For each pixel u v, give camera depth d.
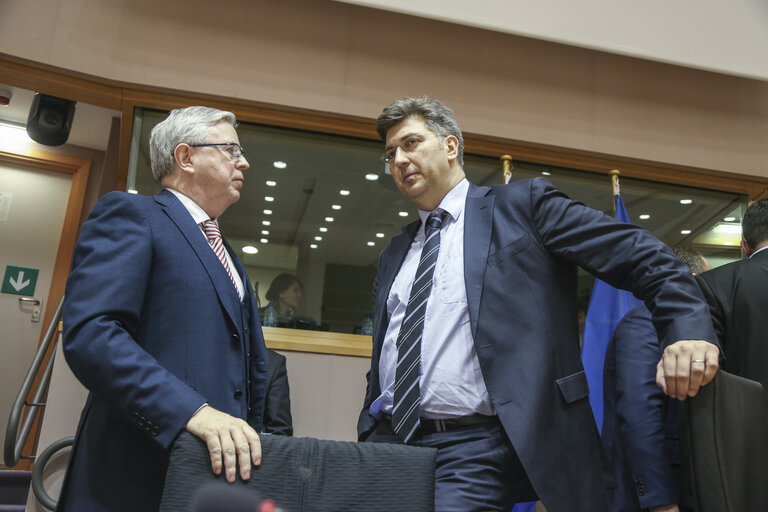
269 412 2.58
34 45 3.30
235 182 1.60
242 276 1.62
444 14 3.59
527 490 1.49
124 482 1.22
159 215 1.41
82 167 4.76
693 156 4.16
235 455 1.07
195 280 1.37
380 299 1.77
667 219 4.29
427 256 1.62
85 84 3.44
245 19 3.69
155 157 1.60
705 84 4.30
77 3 3.42
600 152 4.03
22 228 4.59
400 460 1.13
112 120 4.38
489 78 3.97
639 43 3.85
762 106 4.35
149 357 1.19
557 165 4.14
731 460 1.24
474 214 1.62
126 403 1.14
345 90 3.75
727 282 1.81
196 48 3.57
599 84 4.13
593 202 4.22
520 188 1.61
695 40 3.93
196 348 1.31
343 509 1.07
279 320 3.52
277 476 1.07
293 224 3.71
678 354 1.23
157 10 3.55
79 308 1.21
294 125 3.78
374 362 1.73
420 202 1.77
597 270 1.47
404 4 3.54
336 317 3.58
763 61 4.00
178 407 1.13
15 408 2.96
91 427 1.28
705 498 1.23
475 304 1.46
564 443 1.35
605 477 1.43
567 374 1.42
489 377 1.39
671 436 1.82
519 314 1.44
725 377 1.29
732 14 4.04
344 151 3.88
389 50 3.87
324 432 3.05
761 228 1.90
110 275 1.25
